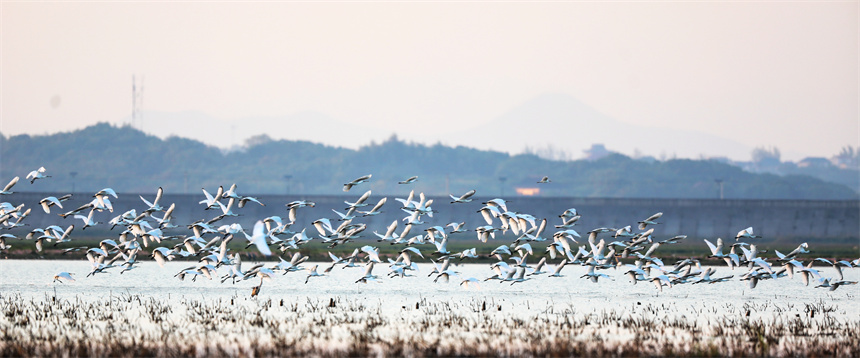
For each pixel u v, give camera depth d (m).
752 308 63.81
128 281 78.62
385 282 80.38
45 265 94.06
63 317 54.62
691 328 52.88
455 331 50.69
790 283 83.62
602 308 63.19
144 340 46.50
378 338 46.91
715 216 156.75
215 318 54.69
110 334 48.16
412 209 61.88
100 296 67.38
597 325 53.81
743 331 51.78
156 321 53.25
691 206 157.00
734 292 75.31
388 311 59.50
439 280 82.94
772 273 63.31
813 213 160.12
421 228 142.00
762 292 75.50
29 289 71.88
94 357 42.09
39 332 48.62
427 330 50.91
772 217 158.38
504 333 50.06
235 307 60.66
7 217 62.12
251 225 144.62
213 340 46.78
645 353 44.16
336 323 53.34
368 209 145.12
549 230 149.12
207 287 74.50
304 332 49.53
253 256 103.00
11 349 43.44
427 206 62.03
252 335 48.50
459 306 63.12
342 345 46.03
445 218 145.12
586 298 69.69
